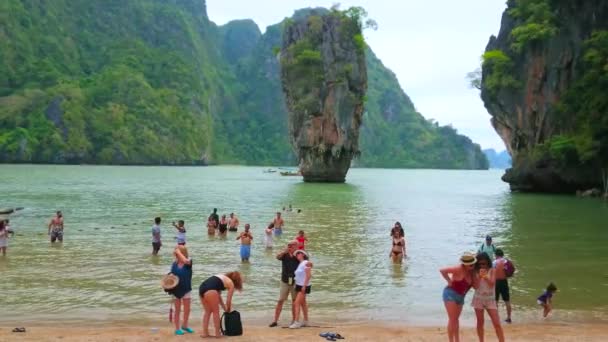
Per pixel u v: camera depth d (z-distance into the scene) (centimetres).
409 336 1272
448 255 2450
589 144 5969
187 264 1266
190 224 3469
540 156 6694
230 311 1253
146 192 6450
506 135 7956
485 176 17012
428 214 4275
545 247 2661
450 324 1091
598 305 1630
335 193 6781
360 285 1861
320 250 2553
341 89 9531
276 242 2759
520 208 4797
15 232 2994
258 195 6241
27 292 1689
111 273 1967
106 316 1447
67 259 2228
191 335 1241
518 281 1934
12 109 18262
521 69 7412
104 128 19300
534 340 1255
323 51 9725
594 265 2212
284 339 1218
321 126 9556
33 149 17512
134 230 3130
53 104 18550
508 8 8125
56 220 2652
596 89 6219
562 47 6838
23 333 1248
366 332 1305
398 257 2273
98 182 8362
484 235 3103
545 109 7025
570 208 4766
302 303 1348
